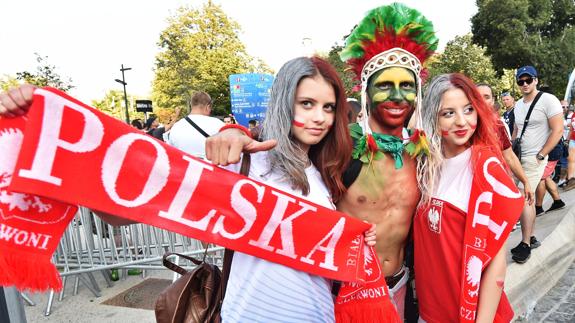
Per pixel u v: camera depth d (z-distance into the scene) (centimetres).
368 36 177
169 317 149
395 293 202
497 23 2411
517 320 297
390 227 190
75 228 335
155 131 782
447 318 178
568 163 693
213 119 407
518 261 334
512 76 2802
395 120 180
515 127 446
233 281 140
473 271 168
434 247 181
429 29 176
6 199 123
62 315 318
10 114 122
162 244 351
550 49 2438
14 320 196
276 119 143
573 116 687
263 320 135
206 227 137
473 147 176
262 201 140
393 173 185
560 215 460
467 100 174
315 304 144
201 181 137
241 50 3130
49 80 1633
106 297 351
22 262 123
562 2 2486
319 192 153
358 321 171
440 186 180
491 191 168
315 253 148
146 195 133
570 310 307
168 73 2894
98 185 127
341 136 153
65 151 124
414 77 180
